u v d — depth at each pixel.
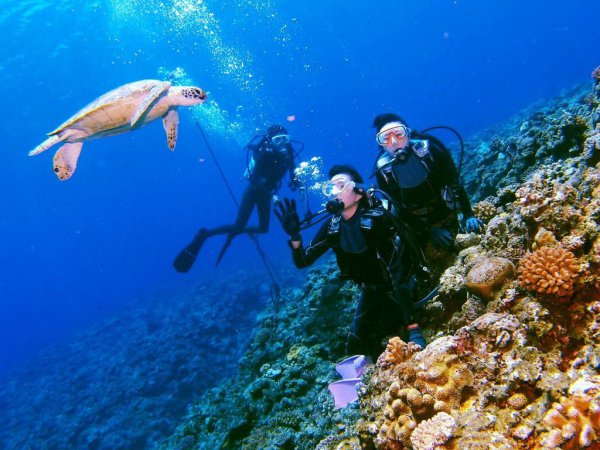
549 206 2.46
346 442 2.83
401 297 3.11
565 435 1.54
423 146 3.31
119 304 33.22
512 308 2.33
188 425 6.38
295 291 9.78
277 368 5.19
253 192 9.30
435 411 2.00
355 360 3.56
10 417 15.05
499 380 1.94
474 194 6.33
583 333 2.00
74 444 10.91
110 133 3.09
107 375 13.88
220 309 14.70
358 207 3.10
